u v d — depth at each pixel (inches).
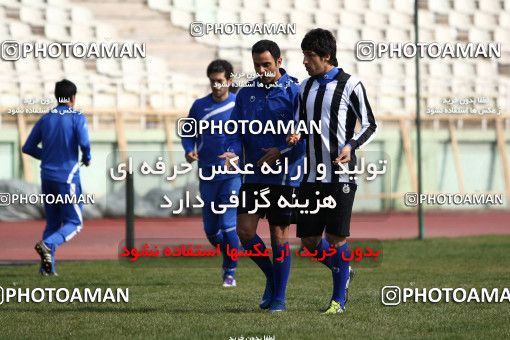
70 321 908.0
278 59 979.9
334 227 943.0
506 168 3080.7
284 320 900.6
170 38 3117.6
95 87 2908.5
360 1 3309.5
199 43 3129.9
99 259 1585.9
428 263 1487.5
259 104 981.8
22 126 2689.5
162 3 3157.0
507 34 3444.9
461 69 3341.5
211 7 3181.6
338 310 949.2
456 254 1636.3
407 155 2970.0
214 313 957.8
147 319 914.7
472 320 908.0
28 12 3051.2
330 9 3287.4
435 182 3006.9
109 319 917.8
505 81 3348.9
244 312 967.0
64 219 1366.9
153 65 3061.0
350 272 996.6
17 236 2042.3
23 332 840.9
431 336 809.5
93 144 2719.0
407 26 3356.3
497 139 3080.7
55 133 1362.0
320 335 812.6
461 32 3420.3
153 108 2874.0
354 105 938.7
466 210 2962.6
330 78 940.6
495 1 3464.6
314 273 1373.0
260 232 1740.9
